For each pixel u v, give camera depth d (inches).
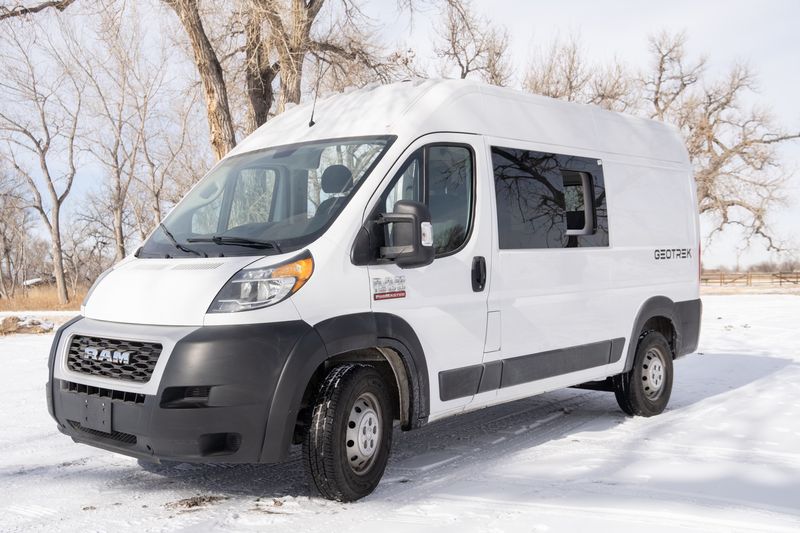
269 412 154.4
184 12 547.5
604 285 246.7
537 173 225.9
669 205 285.4
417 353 181.8
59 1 598.2
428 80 207.0
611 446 220.4
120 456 212.8
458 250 196.2
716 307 885.8
